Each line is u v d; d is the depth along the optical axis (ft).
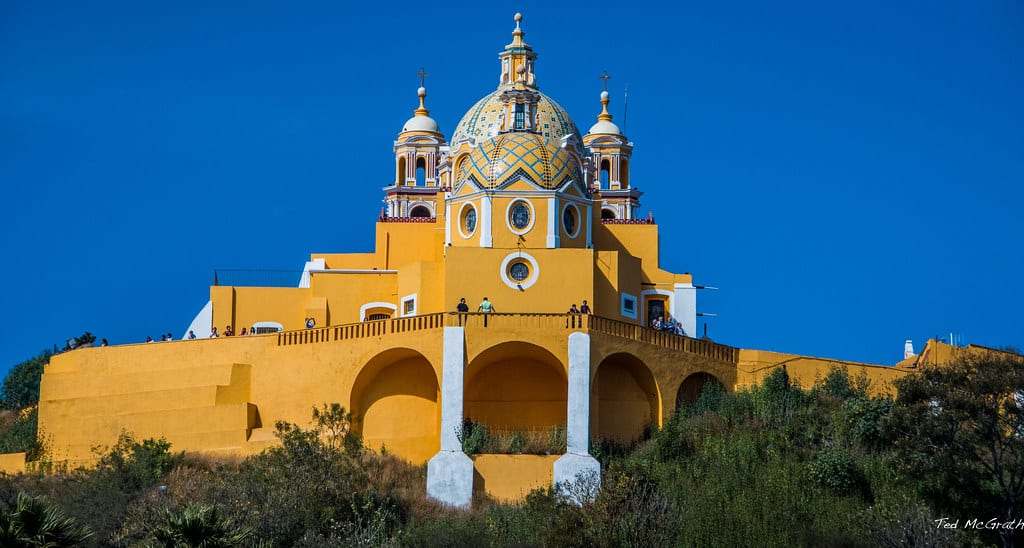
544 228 263.49
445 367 237.45
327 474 215.31
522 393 248.11
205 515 180.14
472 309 252.42
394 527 217.56
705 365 251.80
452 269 253.44
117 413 256.11
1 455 256.52
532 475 233.76
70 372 264.11
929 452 212.43
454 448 234.79
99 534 208.74
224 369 252.62
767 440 232.12
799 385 252.42
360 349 244.63
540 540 207.41
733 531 210.18
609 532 204.85
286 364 250.37
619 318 260.21
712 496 218.59
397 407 245.65
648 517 206.69
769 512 213.87
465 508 230.48
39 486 231.71
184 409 250.78
